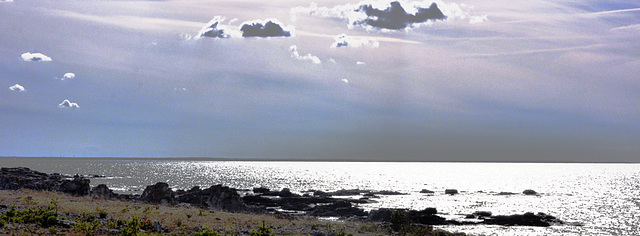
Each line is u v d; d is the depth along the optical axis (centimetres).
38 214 3209
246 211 6700
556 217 9481
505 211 10381
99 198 5991
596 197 14388
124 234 3061
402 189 17162
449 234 4928
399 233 4556
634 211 10856
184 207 5688
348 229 4538
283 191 12062
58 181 7419
